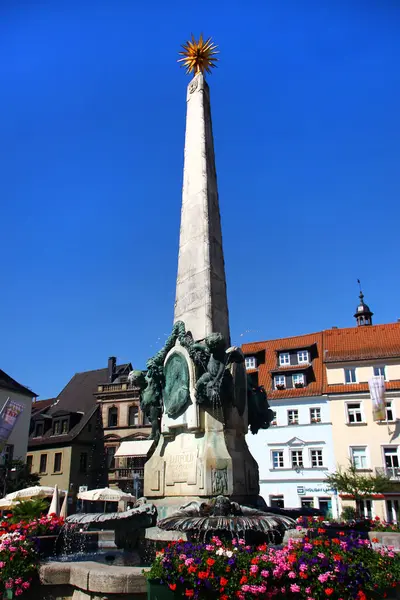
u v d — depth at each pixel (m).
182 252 10.61
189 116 11.96
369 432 33.53
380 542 9.85
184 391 8.78
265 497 34.16
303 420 35.06
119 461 37.72
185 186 11.23
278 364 38.88
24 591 6.73
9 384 36.44
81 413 42.28
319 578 5.17
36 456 40.91
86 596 6.31
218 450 8.12
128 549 8.04
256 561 5.36
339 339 38.44
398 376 34.38
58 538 8.63
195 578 5.28
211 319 9.48
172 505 8.01
